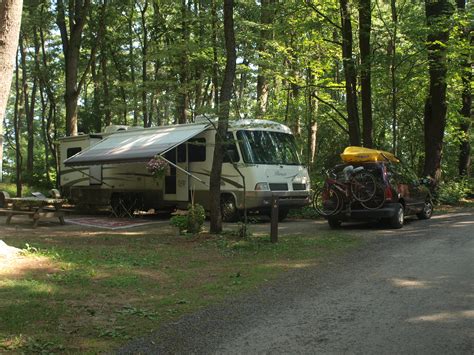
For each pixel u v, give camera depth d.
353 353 4.15
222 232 10.97
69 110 22.06
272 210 10.09
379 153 12.16
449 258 7.91
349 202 11.92
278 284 6.65
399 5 18.17
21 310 5.33
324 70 19.84
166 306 5.65
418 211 13.41
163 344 4.47
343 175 12.00
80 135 18.25
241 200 13.80
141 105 22.84
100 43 25.12
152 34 23.81
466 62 18.45
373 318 5.04
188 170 15.13
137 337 4.65
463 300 5.54
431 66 17.14
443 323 4.80
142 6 27.23
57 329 4.83
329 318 5.09
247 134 13.92
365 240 10.19
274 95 21.89
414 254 8.38
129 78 29.16
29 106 39.34
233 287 6.50
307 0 17.45
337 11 17.20
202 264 8.02
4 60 8.07
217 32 19.27
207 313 5.38
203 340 4.56
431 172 18.53
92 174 17.66
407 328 4.70
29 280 6.59
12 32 8.09
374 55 16.45
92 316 5.25
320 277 6.97
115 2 24.69
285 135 14.94
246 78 23.50
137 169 16.31
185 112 22.11
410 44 16.64
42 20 23.77
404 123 23.78
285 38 18.62
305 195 14.73
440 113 18.31
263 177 13.73
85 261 7.96
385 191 11.57
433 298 5.67
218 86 22.45
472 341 4.30
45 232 11.91
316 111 21.34
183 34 20.97
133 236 11.16
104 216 17.05
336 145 25.14
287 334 4.66
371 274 7.02
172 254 8.86
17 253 8.17
